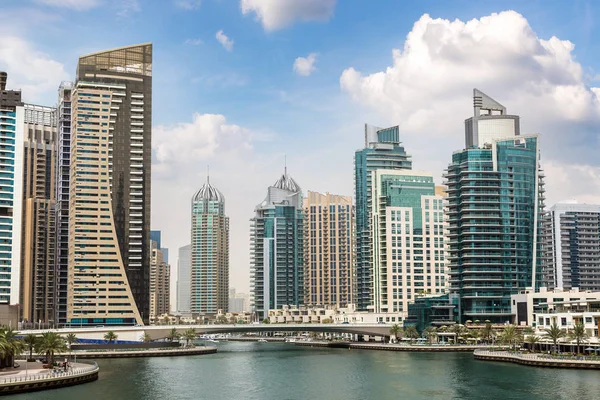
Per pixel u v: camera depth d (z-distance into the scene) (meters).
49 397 171.50
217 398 178.38
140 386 198.88
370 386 198.00
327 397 179.12
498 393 177.00
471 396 174.12
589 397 166.75
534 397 168.88
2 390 175.38
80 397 172.62
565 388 181.00
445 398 173.00
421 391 185.50
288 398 178.12
